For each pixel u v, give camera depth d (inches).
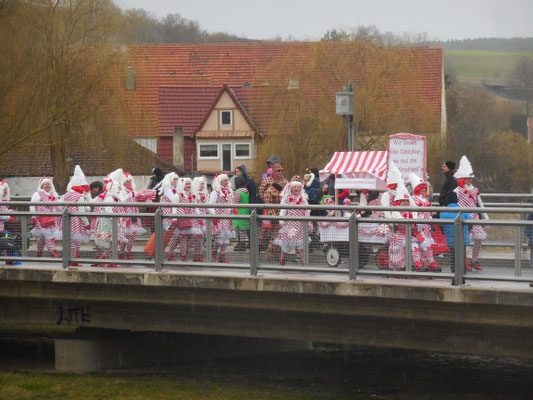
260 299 570.6
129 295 612.7
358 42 1653.5
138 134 1549.0
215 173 2279.8
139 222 640.4
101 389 604.7
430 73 2222.0
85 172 1493.6
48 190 715.4
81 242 639.8
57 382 625.0
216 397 583.2
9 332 863.1
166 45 2507.4
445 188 609.0
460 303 506.3
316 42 1646.2
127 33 1481.3
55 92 1306.6
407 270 527.8
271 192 738.2
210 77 2423.7
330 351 755.4
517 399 580.4
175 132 2262.6
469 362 701.9
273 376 653.9
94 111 1392.7
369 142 1581.0
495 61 4394.7
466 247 519.2
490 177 2359.7
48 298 645.9
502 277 497.7
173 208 660.7
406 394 598.2
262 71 1696.6
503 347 518.6
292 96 1624.0
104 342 673.0
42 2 1323.8
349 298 541.3
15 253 669.3
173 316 618.8
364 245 541.3
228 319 600.4
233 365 697.0
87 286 625.6
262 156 1615.4
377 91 1594.5
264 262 573.3
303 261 565.6
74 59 1343.5
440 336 534.6
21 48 1272.1
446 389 611.5
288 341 763.4
